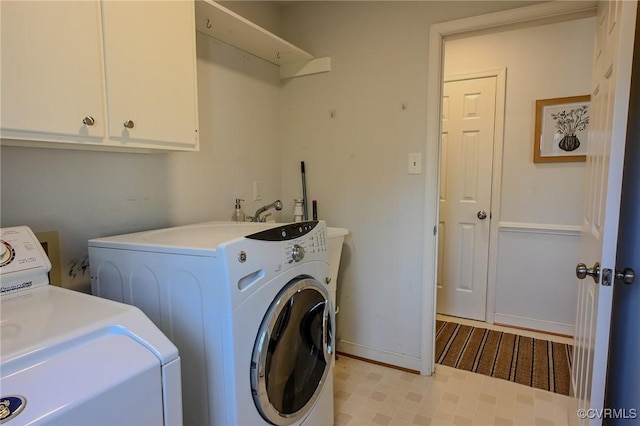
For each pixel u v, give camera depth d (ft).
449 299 10.44
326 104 7.88
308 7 7.89
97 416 2.15
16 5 3.06
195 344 3.75
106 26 3.76
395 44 7.07
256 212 7.58
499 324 9.86
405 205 7.27
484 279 9.95
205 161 6.53
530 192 9.32
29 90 3.17
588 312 4.81
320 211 8.19
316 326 4.95
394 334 7.65
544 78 8.98
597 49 5.26
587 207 5.51
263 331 3.87
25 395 1.99
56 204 4.45
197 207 6.41
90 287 4.81
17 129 3.11
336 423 5.86
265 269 3.93
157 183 5.71
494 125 9.50
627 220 4.63
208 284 3.58
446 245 10.34
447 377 7.26
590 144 5.51
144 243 4.09
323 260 5.06
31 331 2.48
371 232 7.68
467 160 9.86
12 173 4.05
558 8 5.76
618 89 3.70
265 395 3.95
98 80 3.72
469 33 6.63
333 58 7.70
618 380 4.80
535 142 9.15
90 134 3.66
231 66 7.00
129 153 5.28
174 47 4.55
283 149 8.50
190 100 4.81
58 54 3.36
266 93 7.96
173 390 2.67
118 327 2.70
